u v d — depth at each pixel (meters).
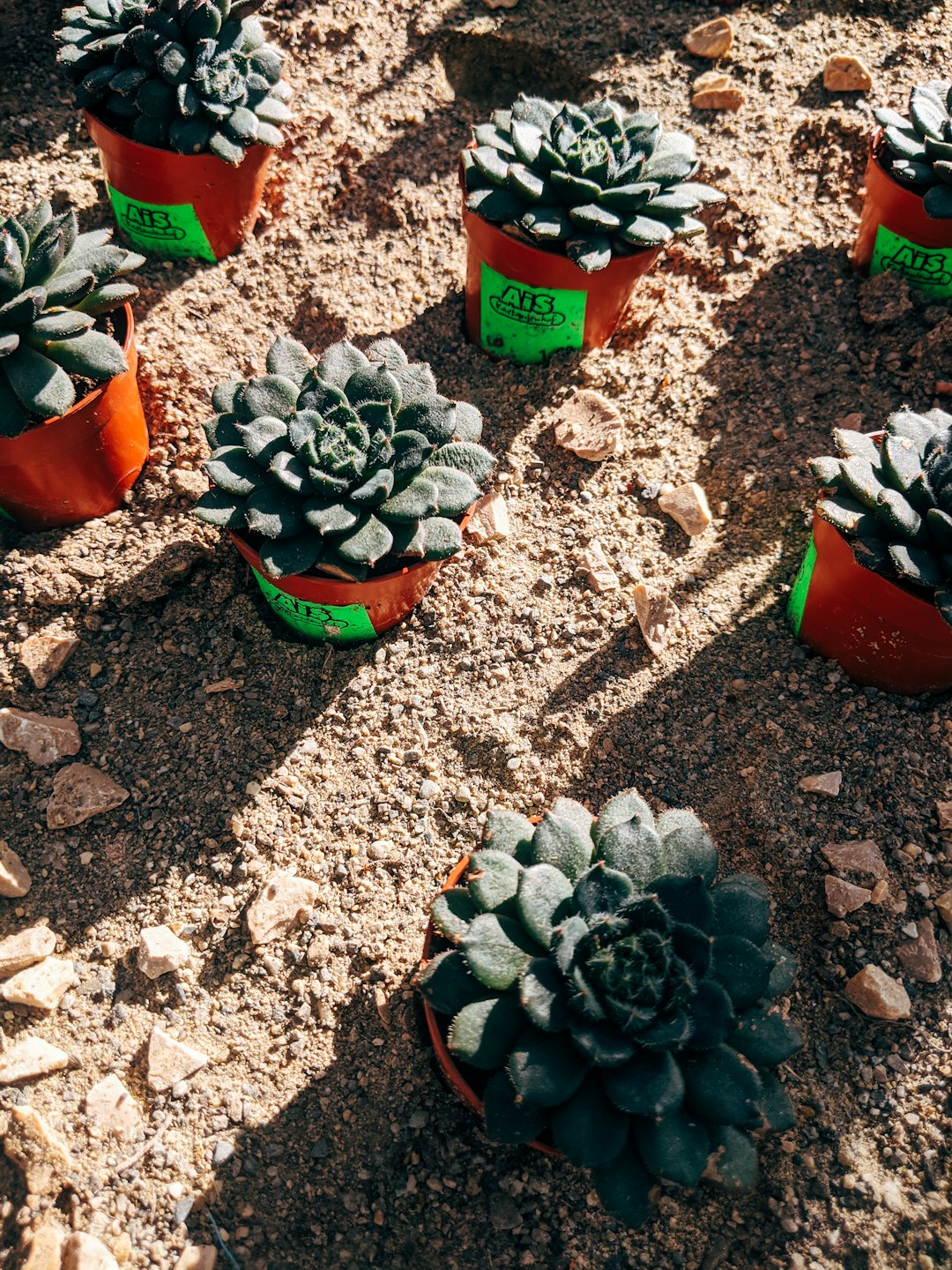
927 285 0.38
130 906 0.31
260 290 0.38
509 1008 0.26
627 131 0.35
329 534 0.30
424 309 0.39
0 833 0.31
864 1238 0.28
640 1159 0.25
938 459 0.30
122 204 0.37
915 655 0.31
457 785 0.32
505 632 0.34
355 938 0.30
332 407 0.30
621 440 0.37
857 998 0.30
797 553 0.35
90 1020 0.30
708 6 0.43
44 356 0.31
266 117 0.36
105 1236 0.28
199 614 0.34
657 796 0.32
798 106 0.42
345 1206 0.28
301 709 0.33
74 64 0.36
